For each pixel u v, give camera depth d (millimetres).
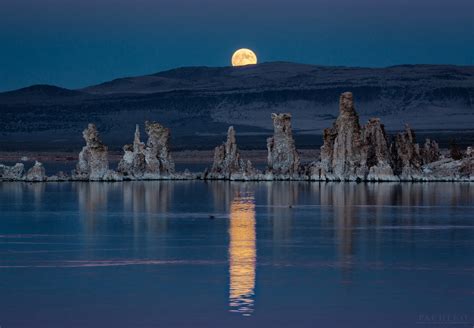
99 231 134000
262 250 115625
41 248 117250
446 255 111875
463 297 89500
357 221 146125
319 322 81312
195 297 89125
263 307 85750
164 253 113062
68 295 89812
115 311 84375
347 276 98938
